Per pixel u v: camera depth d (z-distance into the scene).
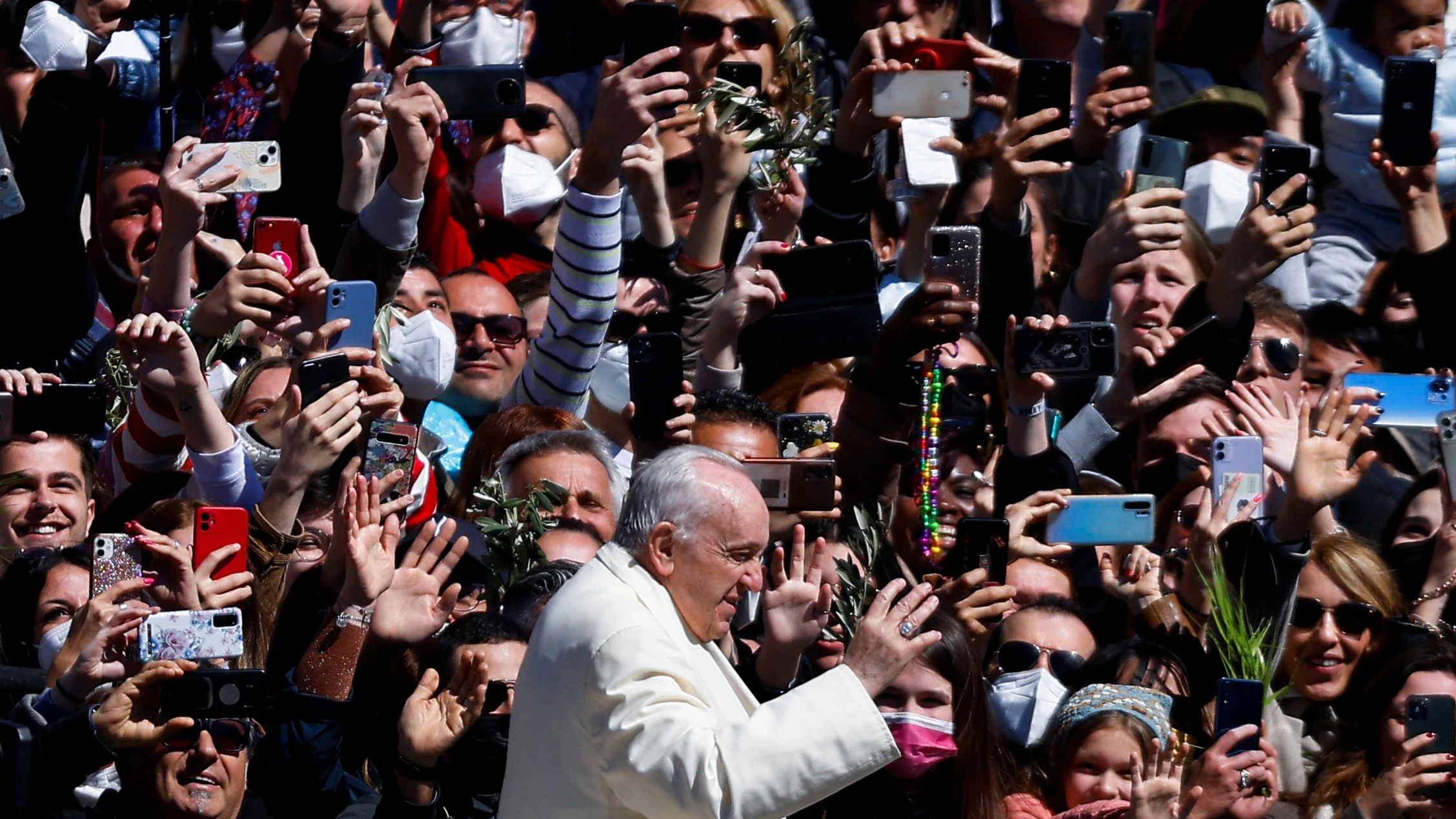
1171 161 25.95
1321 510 24.30
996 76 24.28
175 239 21.56
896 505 21.97
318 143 24.16
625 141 22.48
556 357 23.22
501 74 22.52
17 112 24.52
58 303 24.03
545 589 18.94
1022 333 22.28
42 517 21.69
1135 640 20.86
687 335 24.33
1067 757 19.77
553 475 21.19
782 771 14.32
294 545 20.14
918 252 25.14
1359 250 28.95
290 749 17.67
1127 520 21.86
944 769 18.48
